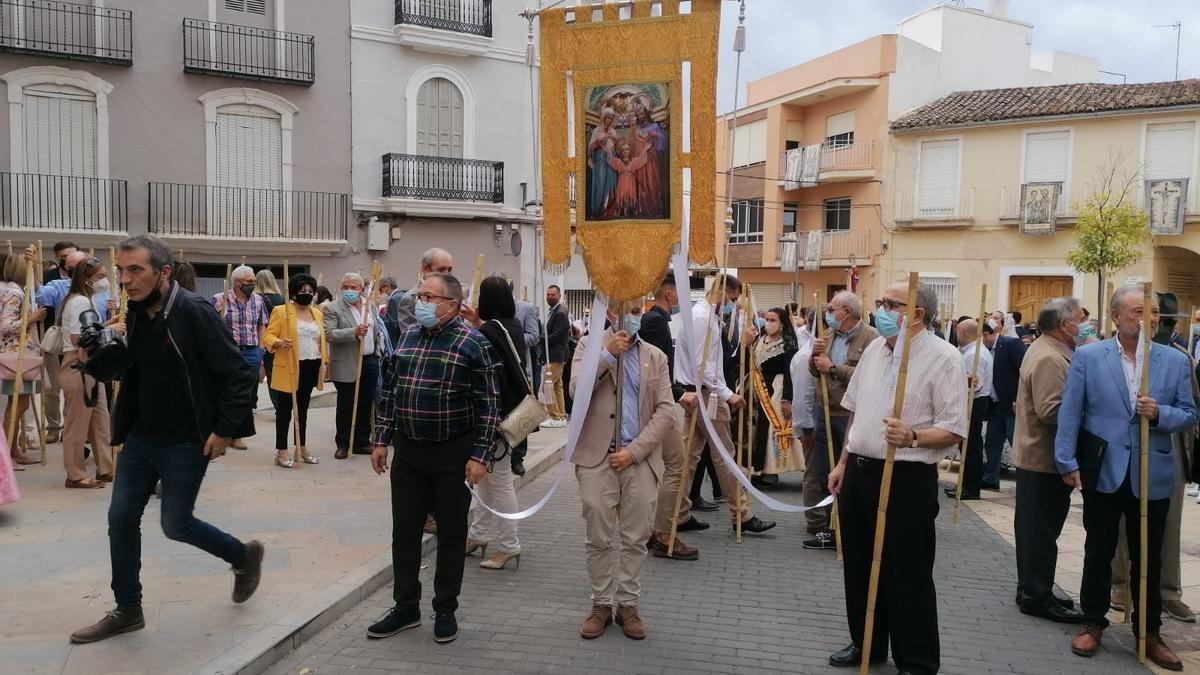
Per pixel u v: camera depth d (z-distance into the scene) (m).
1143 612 4.69
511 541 6.03
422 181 20.14
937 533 7.42
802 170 29.94
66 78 16.83
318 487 7.68
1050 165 25.44
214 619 4.66
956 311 27.06
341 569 5.53
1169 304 8.62
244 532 6.27
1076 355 4.87
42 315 7.84
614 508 4.88
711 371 6.60
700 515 7.81
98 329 4.32
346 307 9.08
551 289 13.02
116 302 7.75
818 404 6.88
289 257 19.11
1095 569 4.83
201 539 4.51
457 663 4.46
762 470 8.38
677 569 6.19
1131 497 4.76
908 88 28.48
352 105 19.48
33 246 8.39
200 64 17.88
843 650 4.65
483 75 20.81
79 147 17.11
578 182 5.03
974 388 8.23
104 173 17.27
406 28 19.48
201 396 4.31
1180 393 4.77
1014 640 5.02
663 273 4.91
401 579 4.79
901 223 27.78
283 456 8.55
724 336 7.75
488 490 5.96
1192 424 4.74
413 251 20.36
